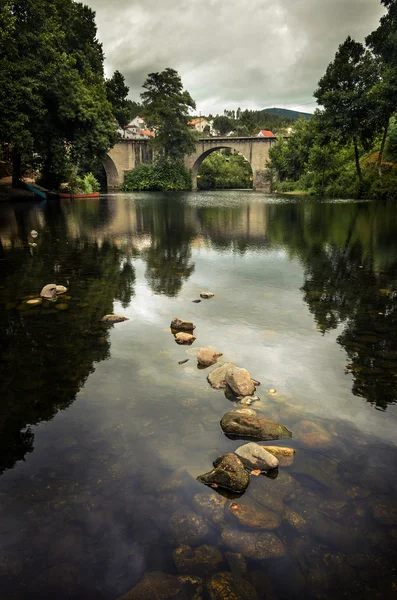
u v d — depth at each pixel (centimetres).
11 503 183
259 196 4525
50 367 329
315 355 354
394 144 3684
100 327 428
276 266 775
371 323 441
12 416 256
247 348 370
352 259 851
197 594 141
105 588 144
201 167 9100
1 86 2253
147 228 1493
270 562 154
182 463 210
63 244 1080
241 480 193
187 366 330
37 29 2603
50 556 157
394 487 193
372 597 141
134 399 276
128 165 7144
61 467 207
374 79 3170
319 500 185
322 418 254
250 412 252
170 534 166
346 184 4047
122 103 5819
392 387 296
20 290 591
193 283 634
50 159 3284
